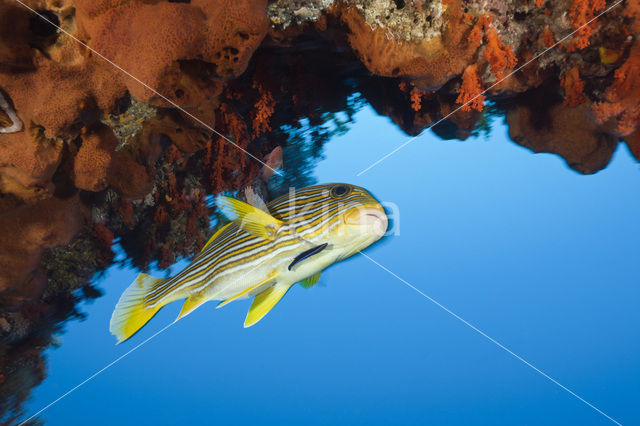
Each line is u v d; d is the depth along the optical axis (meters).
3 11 0.64
